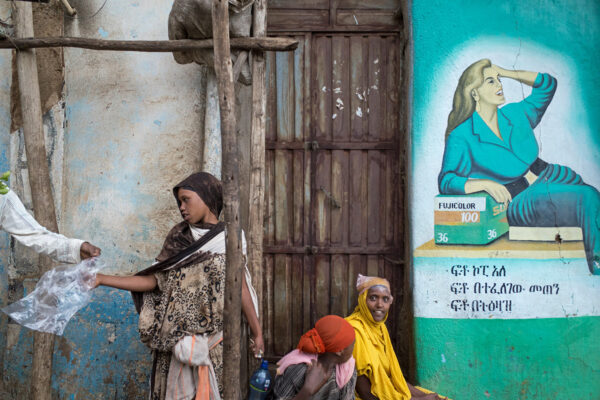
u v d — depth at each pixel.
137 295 3.04
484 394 3.74
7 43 3.49
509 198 3.78
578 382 3.74
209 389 2.89
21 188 3.95
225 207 2.59
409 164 3.86
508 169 3.79
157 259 3.02
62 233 3.91
